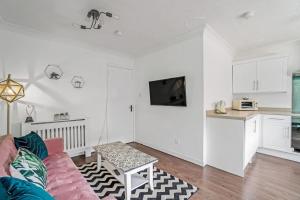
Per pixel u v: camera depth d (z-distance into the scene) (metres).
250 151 2.66
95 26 2.48
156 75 3.56
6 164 1.21
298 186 2.08
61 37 2.92
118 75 3.96
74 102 3.22
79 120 3.08
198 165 2.74
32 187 0.83
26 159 1.39
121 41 3.14
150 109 3.75
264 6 1.99
